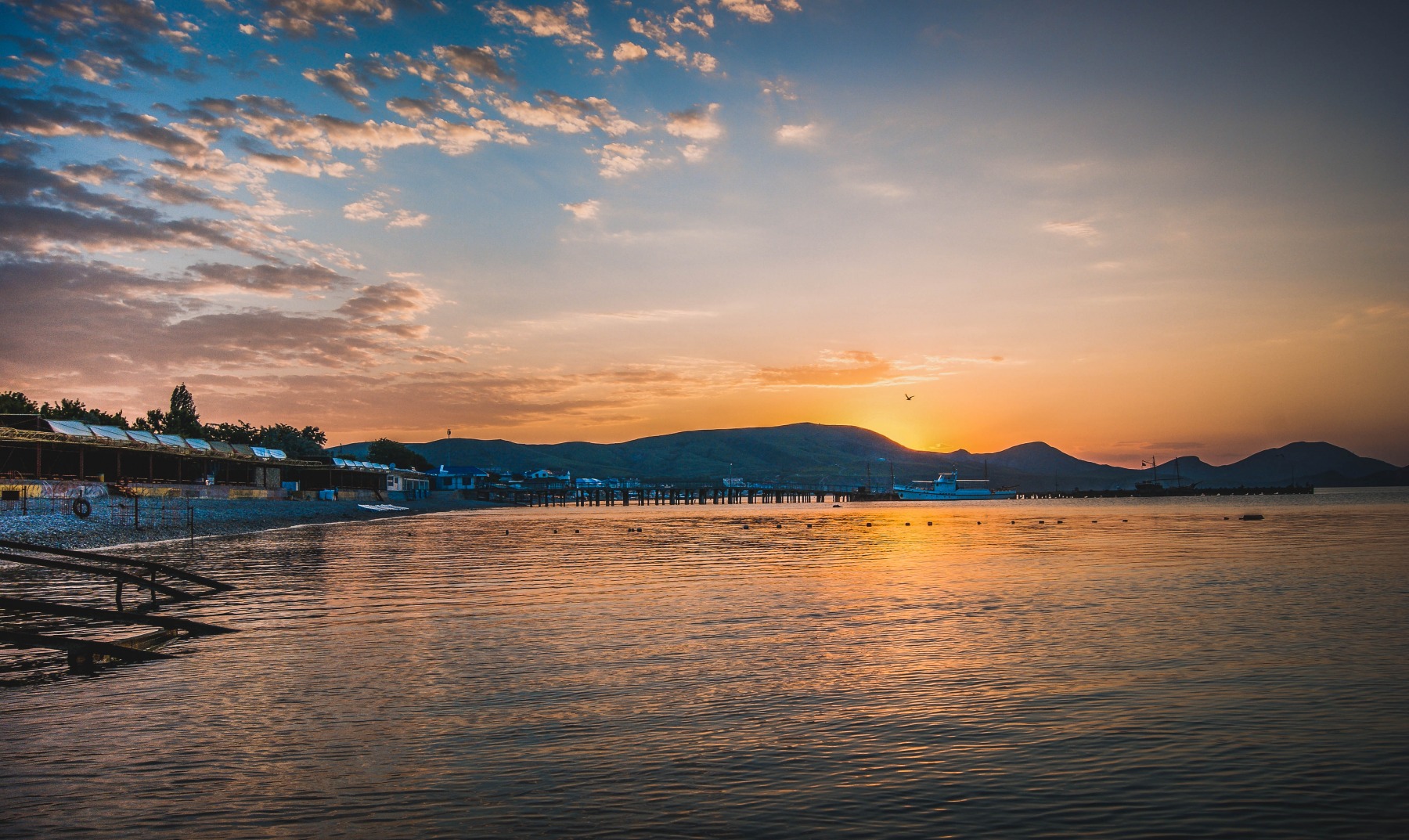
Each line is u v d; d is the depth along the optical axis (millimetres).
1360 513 124062
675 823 9852
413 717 14258
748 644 20812
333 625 23953
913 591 31812
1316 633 21719
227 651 20297
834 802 10445
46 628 23594
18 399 114250
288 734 13398
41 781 11359
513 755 12281
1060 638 21219
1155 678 16719
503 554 52375
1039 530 87812
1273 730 13273
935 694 15539
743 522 117000
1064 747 12508
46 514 59250
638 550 57469
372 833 9633
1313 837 9430
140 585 28672
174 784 11234
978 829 9664
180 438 106062
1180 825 9758
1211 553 48906
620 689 16109
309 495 128375
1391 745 12453
